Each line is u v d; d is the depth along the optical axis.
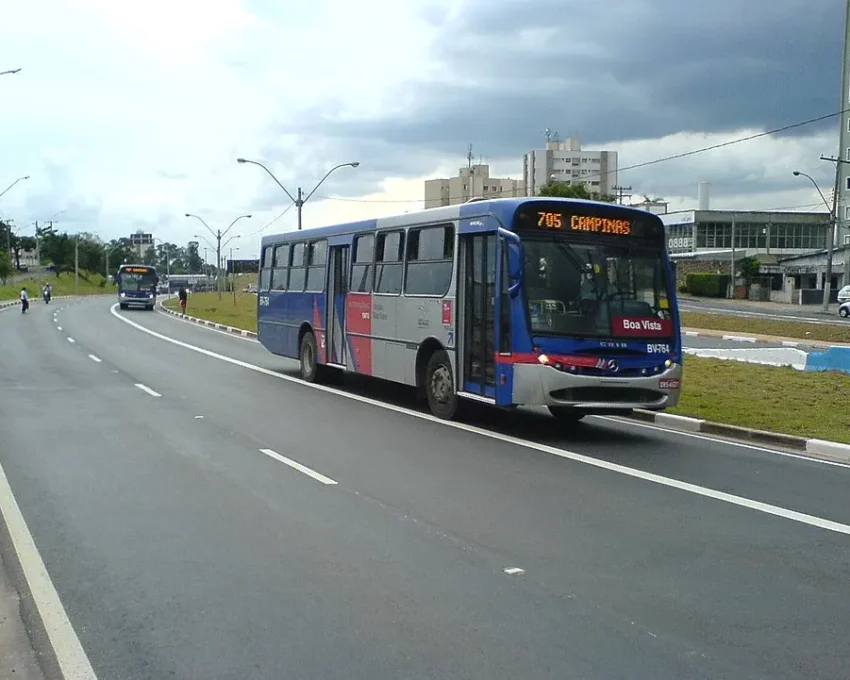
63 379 19.33
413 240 15.11
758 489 9.41
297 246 20.52
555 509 8.39
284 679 4.68
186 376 20.41
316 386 18.77
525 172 98.94
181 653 5.04
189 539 7.31
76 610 5.72
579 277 12.30
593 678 4.70
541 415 14.91
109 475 9.73
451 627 5.41
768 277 82.88
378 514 8.15
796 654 5.05
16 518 7.94
